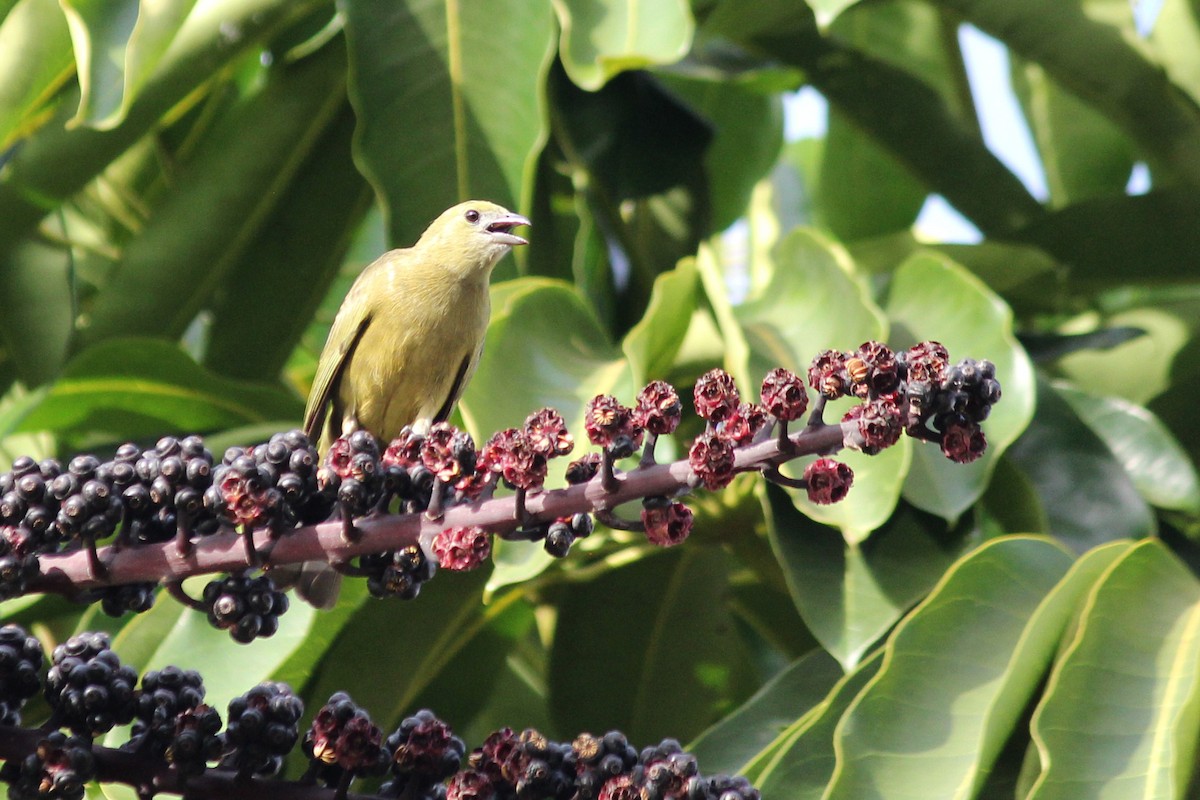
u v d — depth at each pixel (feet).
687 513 16.66
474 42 31.14
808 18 38.93
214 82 37.50
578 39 29.91
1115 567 22.98
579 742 18.15
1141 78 36.19
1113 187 45.44
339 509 17.94
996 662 23.35
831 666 28.78
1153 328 37.45
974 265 37.29
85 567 17.80
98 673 18.10
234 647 27.27
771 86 42.52
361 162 30.58
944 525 28.32
